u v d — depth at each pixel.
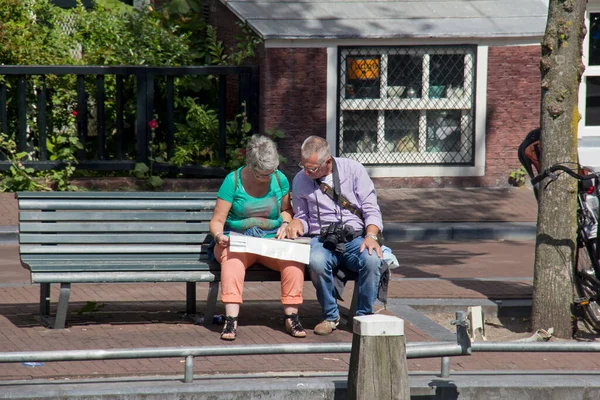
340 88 22.92
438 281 14.55
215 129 23.00
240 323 11.95
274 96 22.61
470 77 23.33
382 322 8.47
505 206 21.66
